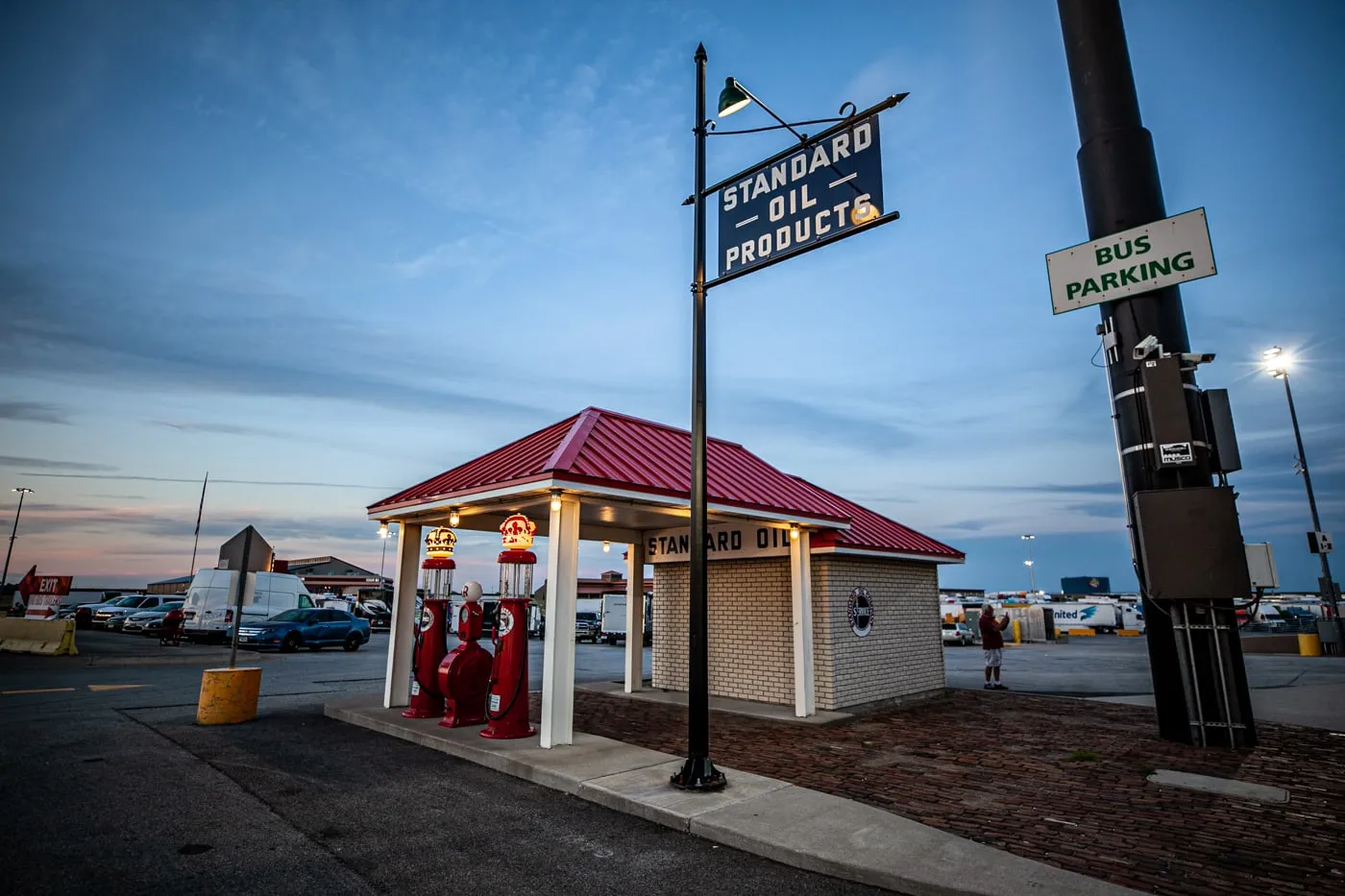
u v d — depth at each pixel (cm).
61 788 625
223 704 948
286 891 429
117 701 1130
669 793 613
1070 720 1046
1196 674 855
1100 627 4747
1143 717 1073
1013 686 1573
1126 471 951
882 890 446
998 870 454
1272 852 491
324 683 1473
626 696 1266
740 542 1210
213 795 619
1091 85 1030
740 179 752
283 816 568
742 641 1219
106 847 491
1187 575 835
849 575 1174
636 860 490
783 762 763
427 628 973
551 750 762
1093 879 443
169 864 464
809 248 676
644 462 936
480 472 995
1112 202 988
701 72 788
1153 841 512
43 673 1509
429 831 543
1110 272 971
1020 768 733
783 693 1144
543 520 1124
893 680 1230
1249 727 835
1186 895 422
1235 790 640
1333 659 2208
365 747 824
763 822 541
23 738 835
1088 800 617
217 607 2458
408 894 430
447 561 988
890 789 651
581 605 3744
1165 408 883
